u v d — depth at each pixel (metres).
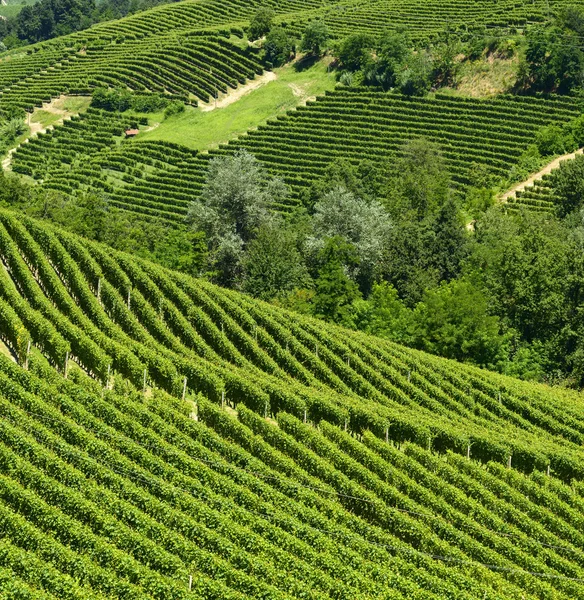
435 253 101.88
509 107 141.75
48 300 64.75
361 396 67.12
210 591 38.88
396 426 59.88
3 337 60.97
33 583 37.22
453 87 149.62
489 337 83.69
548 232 104.25
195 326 70.62
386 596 41.03
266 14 175.88
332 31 173.75
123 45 191.00
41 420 49.62
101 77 175.00
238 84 167.12
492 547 48.66
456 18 171.00
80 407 51.47
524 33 151.62
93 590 38.16
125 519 43.03
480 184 127.56
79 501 42.59
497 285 92.31
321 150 141.12
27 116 167.38
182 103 162.75
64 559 38.78
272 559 42.44
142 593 37.78
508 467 59.09
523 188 126.25
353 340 73.88
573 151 132.75
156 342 64.88
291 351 70.19
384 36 159.00
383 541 46.53
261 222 105.25
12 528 39.66
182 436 51.59
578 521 52.72
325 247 97.44
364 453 54.88
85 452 47.50
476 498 53.41
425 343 84.81
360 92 154.00
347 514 47.75
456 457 57.09
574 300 89.75
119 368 59.69
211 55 172.75
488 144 136.62
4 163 151.12
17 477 43.94
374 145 140.88
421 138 132.12
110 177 139.12
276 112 154.50
